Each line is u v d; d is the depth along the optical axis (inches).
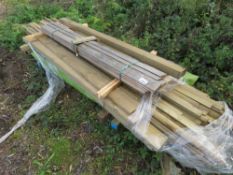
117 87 99.5
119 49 116.9
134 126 85.0
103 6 181.2
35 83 141.3
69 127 118.0
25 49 151.1
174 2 150.6
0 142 117.4
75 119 120.2
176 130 81.7
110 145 106.1
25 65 154.9
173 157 88.8
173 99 90.5
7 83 146.5
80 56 119.1
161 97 93.0
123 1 178.4
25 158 110.0
